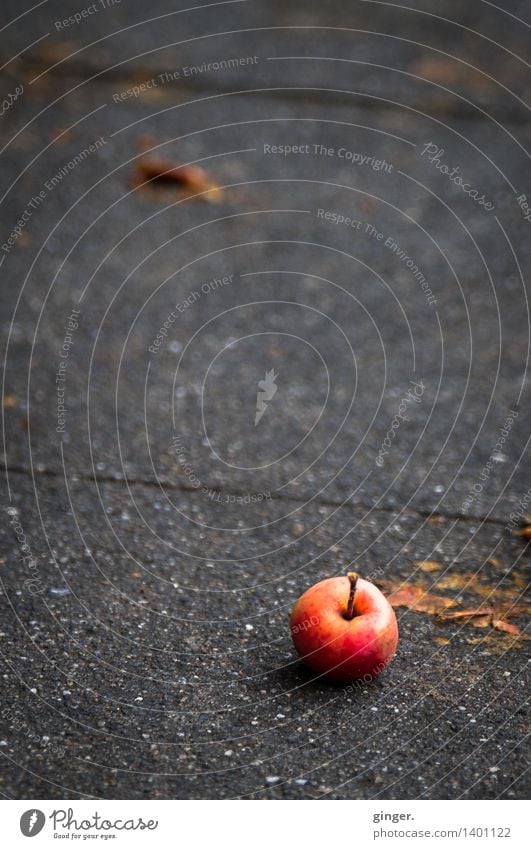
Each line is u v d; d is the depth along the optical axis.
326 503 3.29
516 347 4.18
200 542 3.07
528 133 5.76
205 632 2.67
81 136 5.49
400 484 3.39
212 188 5.18
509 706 2.42
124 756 2.23
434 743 2.29
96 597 2.79
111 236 4.77
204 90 6.07
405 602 2.82
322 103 6.02
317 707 2.39
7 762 2.20
